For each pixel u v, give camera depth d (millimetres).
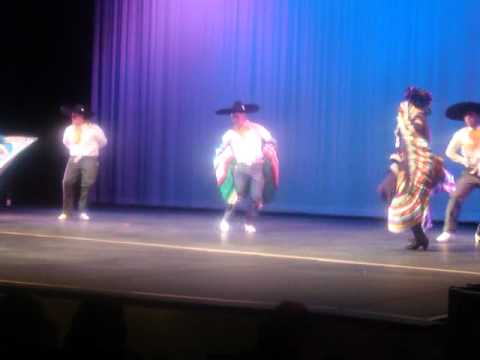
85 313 3836
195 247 9148
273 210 14273
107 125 15586
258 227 11656
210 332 5852
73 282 6727
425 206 9102
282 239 10109
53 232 10477
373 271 7574
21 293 3910
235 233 10766
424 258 8523
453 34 12914
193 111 14969
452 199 10188
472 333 4691
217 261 8062
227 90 14664
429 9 13070
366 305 5930
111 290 6367
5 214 13023
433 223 12953
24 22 15320
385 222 12773
